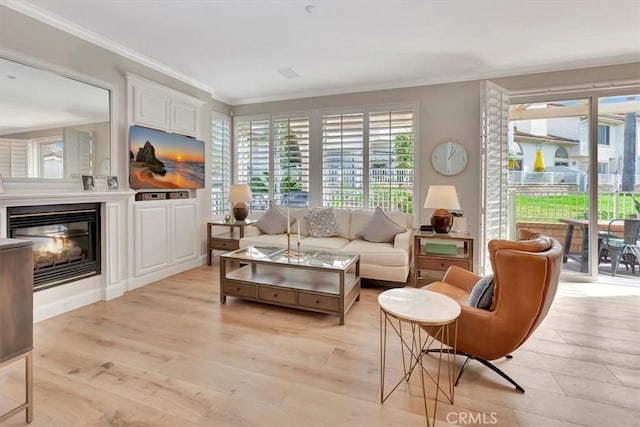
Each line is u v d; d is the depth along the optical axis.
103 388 1.81
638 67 3.50
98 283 3.22
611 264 3.88
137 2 2.52
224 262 3.14
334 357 2.17
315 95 4.82
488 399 1.73
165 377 1.92
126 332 2.52
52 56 2.77
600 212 3.85
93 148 3.14
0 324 1.45
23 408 1.53
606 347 2.29
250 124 5.22
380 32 2.99
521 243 1.83
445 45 3.27
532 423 1.55
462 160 4.14
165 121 3.92
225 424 1.55
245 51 3.41
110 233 3.28
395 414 1.62
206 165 4.71
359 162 4.61
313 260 3.01
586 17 2.73
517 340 1.76
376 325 2.69
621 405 1.68
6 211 2.49
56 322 2.70
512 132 4.15
